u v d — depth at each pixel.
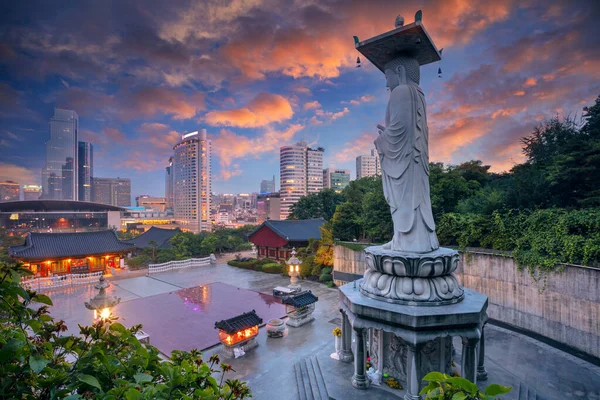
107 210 121.69
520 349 17.83
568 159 22.52
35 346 4.02
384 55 15.02
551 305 18.92
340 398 13.16
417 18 12.70
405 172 14.06
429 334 12.01
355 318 13.50
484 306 13.30
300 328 23.66
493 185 35.03
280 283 38.34
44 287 36.50
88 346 4.85
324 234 39.38
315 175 152.50
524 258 20.33
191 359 5.64
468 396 3.44
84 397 4.08
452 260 13.29
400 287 13.27
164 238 60.22
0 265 3.99
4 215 100.44
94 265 46.47
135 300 31.52
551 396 13.52
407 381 12.60
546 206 24.27
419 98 14.09
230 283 38.59
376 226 33.78
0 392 3.51
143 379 4.04
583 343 17.28
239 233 77.31
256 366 17.98
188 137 175.50
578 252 17.70
